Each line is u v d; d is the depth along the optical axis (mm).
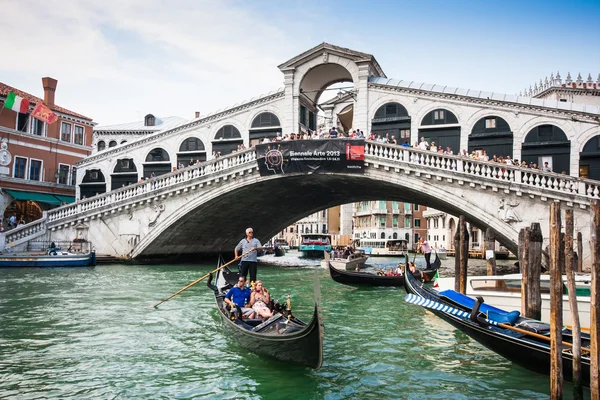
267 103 25688
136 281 17453
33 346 8562
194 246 28422
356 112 23750
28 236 24359
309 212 34344
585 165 20328
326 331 10250
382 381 7082
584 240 16594
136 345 8703
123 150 29141
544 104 21000
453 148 22203
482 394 6648
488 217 18031
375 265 34562
